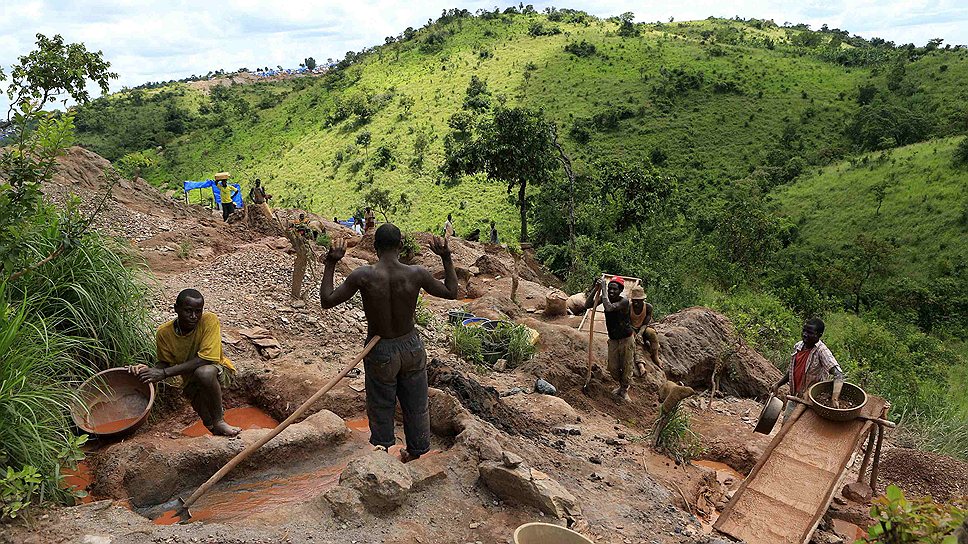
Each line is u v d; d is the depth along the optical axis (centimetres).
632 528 470
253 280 1013
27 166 514
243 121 11425
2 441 396
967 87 7919
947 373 1750
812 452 578
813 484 551
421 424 488
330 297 446
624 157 7094
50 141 517
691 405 913
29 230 566
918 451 742
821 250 4994
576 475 550
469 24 13338
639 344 963
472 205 6247
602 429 727
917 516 381
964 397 1431
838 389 614
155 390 548
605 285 848
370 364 466
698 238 3603
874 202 5422
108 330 576
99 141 11444
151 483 449
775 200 6125
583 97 8844
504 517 434
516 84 9694
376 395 471
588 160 6744
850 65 10131
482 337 898
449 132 8125
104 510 384
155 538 358
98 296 579
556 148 2942
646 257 1953
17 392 425
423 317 962
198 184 3136
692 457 719
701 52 10662
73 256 578
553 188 3231
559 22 13762
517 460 456
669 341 1030
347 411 623
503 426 630
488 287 1484
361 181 7538
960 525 351
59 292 561
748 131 7644
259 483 477
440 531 410
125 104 13988
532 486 440
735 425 848
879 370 1346
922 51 9800
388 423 480
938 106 7688
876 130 7050
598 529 454
